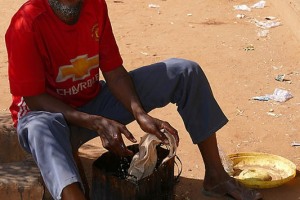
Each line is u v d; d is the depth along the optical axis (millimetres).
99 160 3508
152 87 3574
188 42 7043
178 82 3539
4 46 6965
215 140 3707
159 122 3311
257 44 6922
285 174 4098
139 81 3580
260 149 4566
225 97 5523
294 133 4828
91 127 3162
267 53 6629
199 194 3896
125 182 3246
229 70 6152
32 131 3014
